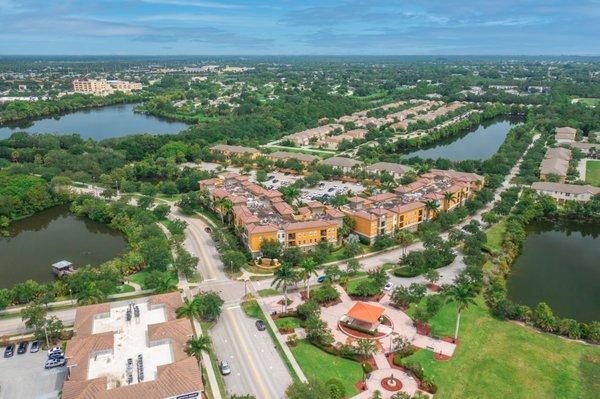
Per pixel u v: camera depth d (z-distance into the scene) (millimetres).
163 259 170500
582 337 133500
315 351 126125
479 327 137625
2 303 143750
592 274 176750
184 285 160625
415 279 167000
